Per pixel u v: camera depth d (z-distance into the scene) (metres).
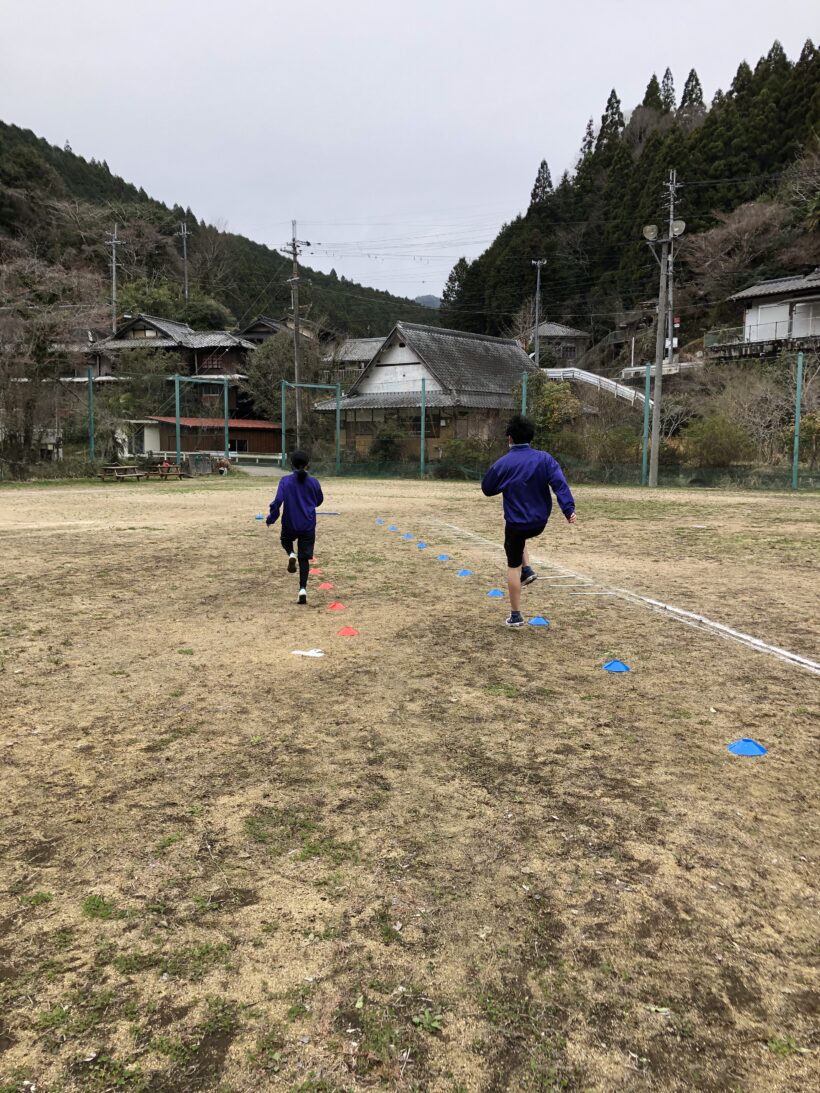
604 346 54.28
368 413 36.06
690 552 9.45
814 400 24.44
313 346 44.25
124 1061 1.58
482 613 5.90
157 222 67.50
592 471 24.50
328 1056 1.60
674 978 1.83
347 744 3.28
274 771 3.00
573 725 3.51
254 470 32.25
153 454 32.97
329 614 5.86
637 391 36.44
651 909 2.10
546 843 2.46
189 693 3.95
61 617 5.72
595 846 2.44
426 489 22.59
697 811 2.68
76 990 1.78
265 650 4.79
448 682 4.15
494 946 1.95
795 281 35.50
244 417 45.19
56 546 9.70
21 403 25.69
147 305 55.19
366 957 1.90
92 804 2.71
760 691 4.00
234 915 2.07
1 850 2.39
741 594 6.72
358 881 2.24
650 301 49.72
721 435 23.22
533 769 3.03
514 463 5.18
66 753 3.16
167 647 4.86
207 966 1.87
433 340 37.31
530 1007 1.74
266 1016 1.71
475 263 65.38
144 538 10.53
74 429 30.98
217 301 64.62
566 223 61.44
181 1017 1.70
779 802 2.75
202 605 6.18
